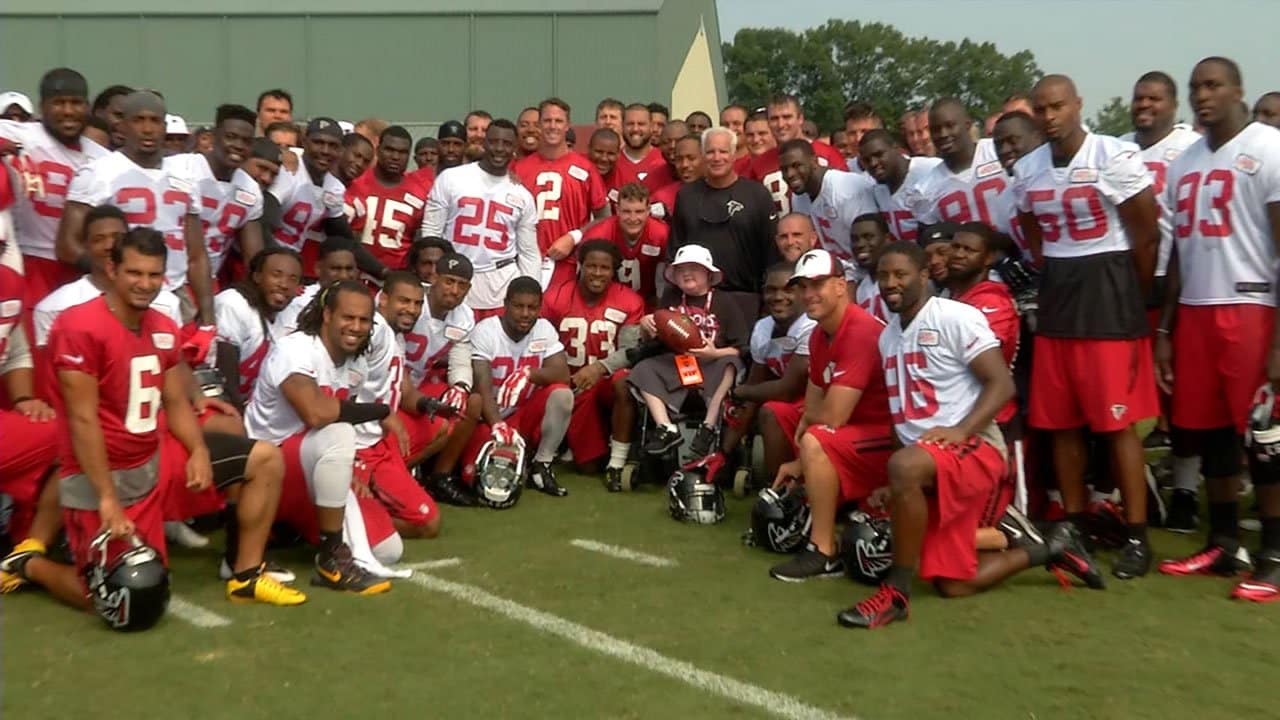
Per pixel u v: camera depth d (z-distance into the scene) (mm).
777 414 6676
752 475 7871
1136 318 5543
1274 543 5277
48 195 6285
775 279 6957
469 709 3879
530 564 5777
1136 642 4594
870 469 5613
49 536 5207
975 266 5883
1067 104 5512
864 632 4719
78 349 4578
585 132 17703
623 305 8273
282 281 6613
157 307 5770
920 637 4656
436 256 7789
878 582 5383
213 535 6391
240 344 6629
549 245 9141
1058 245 5684
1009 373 5215
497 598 5176
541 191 9125
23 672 4207
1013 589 5363
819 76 79938
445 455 7246
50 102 6250
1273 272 5426
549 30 24359
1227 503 5617
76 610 4957
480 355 7418
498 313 8586
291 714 3832
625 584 5418
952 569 5141
